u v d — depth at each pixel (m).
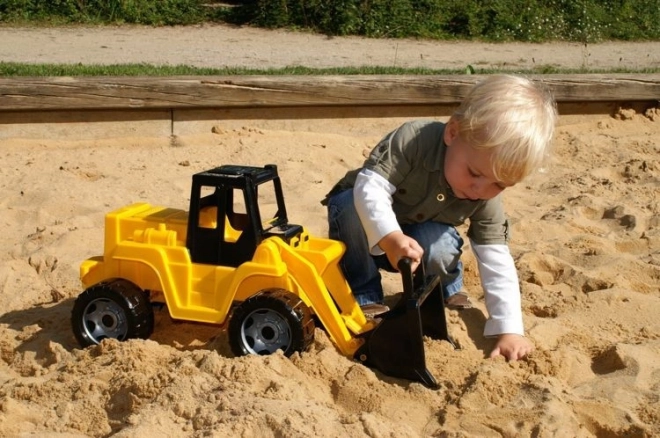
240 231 2.06
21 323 2.19
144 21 7.02
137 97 3.64
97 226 2.77
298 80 3.79
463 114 1.89
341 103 3.84
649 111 4.20
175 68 4.60
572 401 1.85
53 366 1.98
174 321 2.11
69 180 3.18
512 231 2.82
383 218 1.94
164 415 1.73
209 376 1.82
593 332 2.17
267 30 6.91
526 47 6.79
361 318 2.02
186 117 3.74
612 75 4.22
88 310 2.03
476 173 1.90
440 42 6.82
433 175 2.01
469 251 2.59
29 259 2.51
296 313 1.90
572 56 6.41
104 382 1.86
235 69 4.75
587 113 4.17
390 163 2.00
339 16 6.89
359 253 2.14
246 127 3.81
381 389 1.86
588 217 3.03
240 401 1.75
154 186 3.17
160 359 1.92
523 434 1.76
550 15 7.39
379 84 3.85
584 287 2.42
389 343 1.90
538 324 2.16
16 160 3.39
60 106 3.58
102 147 3.62
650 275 2.51
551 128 1.89
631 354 2.03
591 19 7.46
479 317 2.20
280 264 1.95
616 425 1.81
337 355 1.93
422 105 3.96
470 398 1.84
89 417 1.80
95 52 5.74
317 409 1.75
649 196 3.22
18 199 3.00
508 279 2.10
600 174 3.48
